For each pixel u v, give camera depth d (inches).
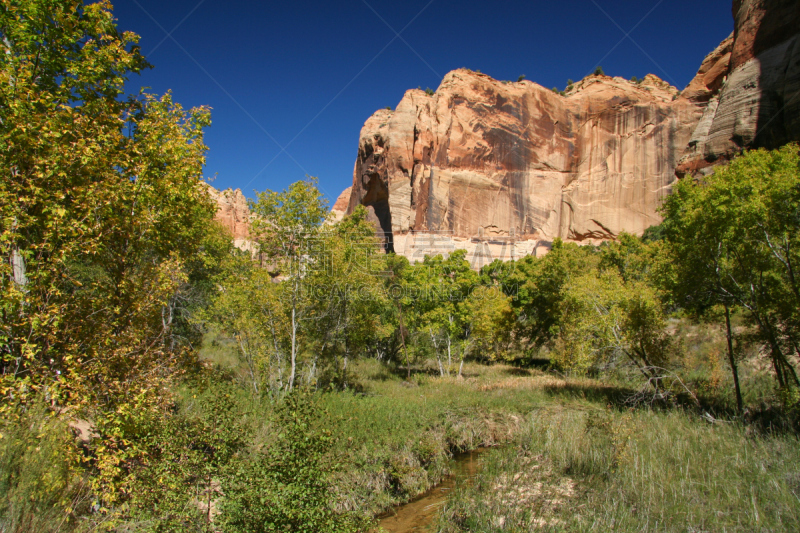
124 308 228.8
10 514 157.5
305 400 207.5
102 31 269.1
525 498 290.5
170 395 240.5
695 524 218.2
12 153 201.6
